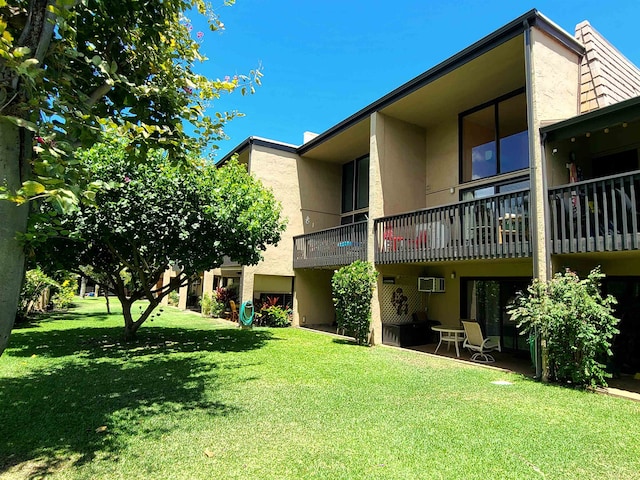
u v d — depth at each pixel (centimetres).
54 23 281
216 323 1502
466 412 480
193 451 355
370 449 366
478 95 1012
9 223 269
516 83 948
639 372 739
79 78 351
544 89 737
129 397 518
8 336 273
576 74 822
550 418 463
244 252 993
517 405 513
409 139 1185
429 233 896
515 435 407
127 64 423
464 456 356
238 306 1542
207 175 884
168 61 429
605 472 331
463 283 1064
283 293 1538
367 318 1012
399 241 979
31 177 286
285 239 1468
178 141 413
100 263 1019
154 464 329
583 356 607
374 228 1061
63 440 375
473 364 800
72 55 312
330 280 1540
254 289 1480
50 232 314
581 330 600
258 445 371
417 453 360
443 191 1152
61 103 287
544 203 686
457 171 1114
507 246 732
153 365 723
